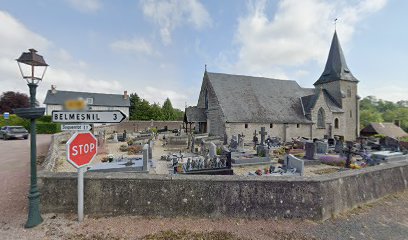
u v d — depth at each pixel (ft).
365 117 182.91
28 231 12.48
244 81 95.96
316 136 90.33
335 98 101.71
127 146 56.44
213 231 12.92
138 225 13.39
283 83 104.22
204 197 14.62
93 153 14.35
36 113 12.76
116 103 171.01
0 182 22.88
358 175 17.10
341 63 102.68
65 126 13.25
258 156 42.11
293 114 90.74
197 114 94.12
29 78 12.91
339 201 15.44
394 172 19.86
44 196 14.46
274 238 12.28
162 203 14.53
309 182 14.82
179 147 59.93
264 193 14.73
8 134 70.08
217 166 30.76
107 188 14.49
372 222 14.29
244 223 13.96
